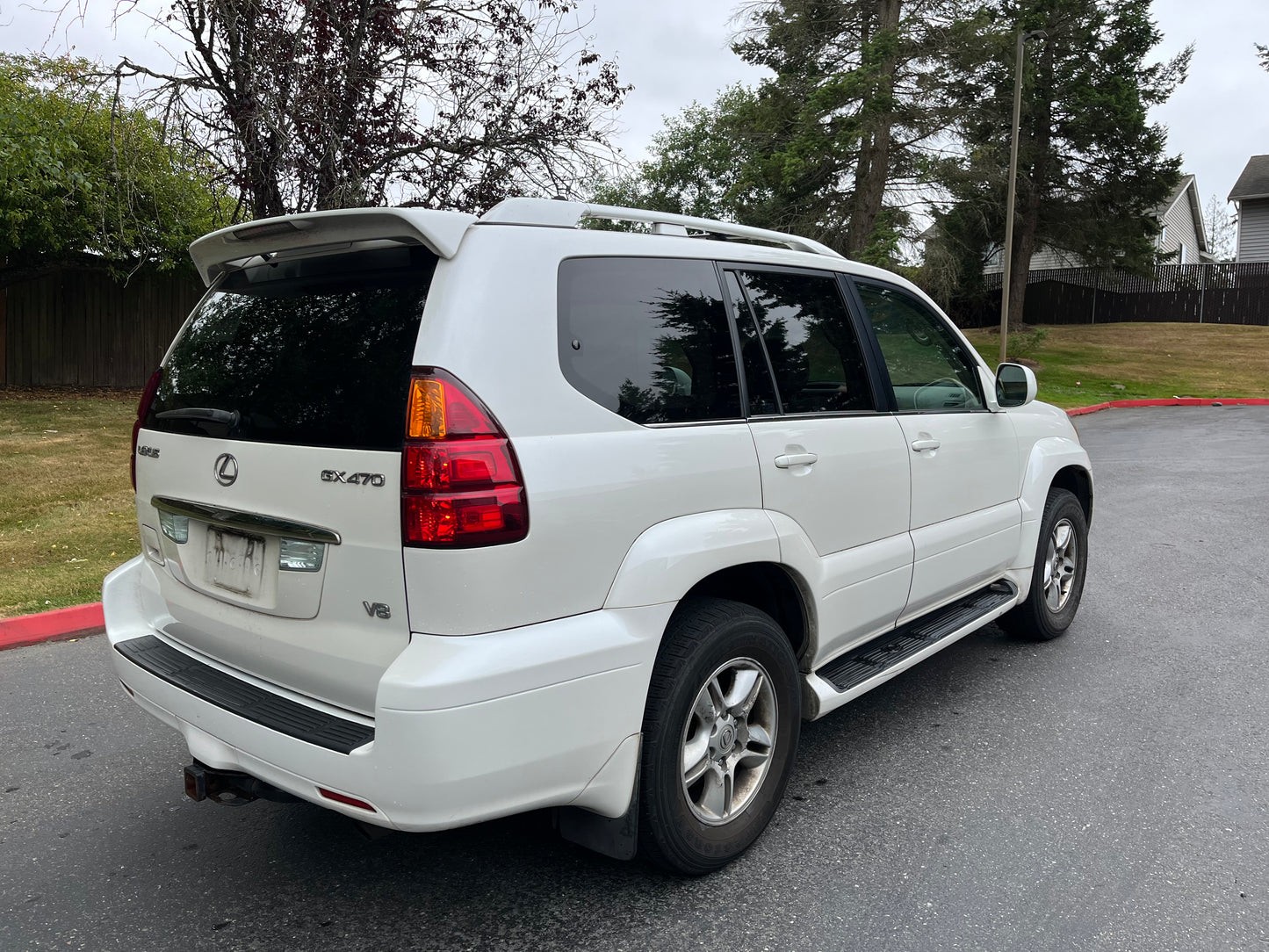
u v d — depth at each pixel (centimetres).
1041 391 2211
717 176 4203
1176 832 319
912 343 399
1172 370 2600
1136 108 2967
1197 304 3541
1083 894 282
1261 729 404
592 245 271
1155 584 639
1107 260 3194
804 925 269
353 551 237
